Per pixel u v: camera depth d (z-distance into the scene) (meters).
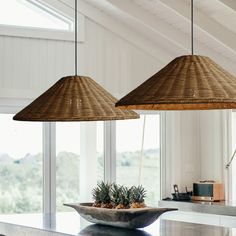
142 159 6.93
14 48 6.22
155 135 7.02
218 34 6.05
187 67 2.60
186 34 6.52
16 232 3.98
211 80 2.53
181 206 6.55
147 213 3.56
